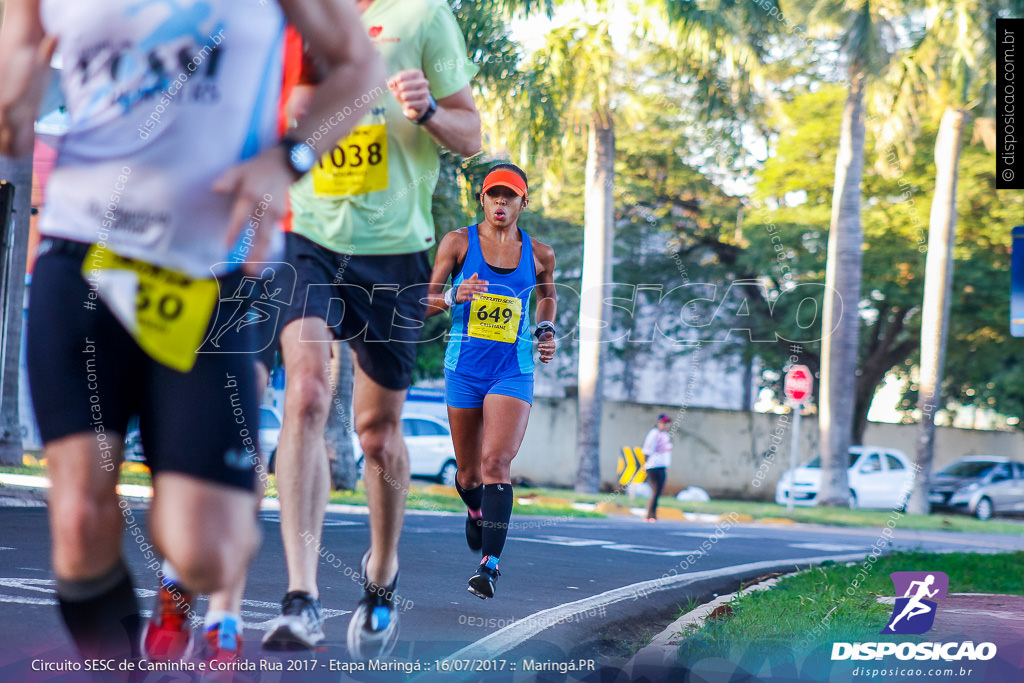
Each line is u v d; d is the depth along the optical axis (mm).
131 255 3641
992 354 48656
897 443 52938
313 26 3707
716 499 43156
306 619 5797
